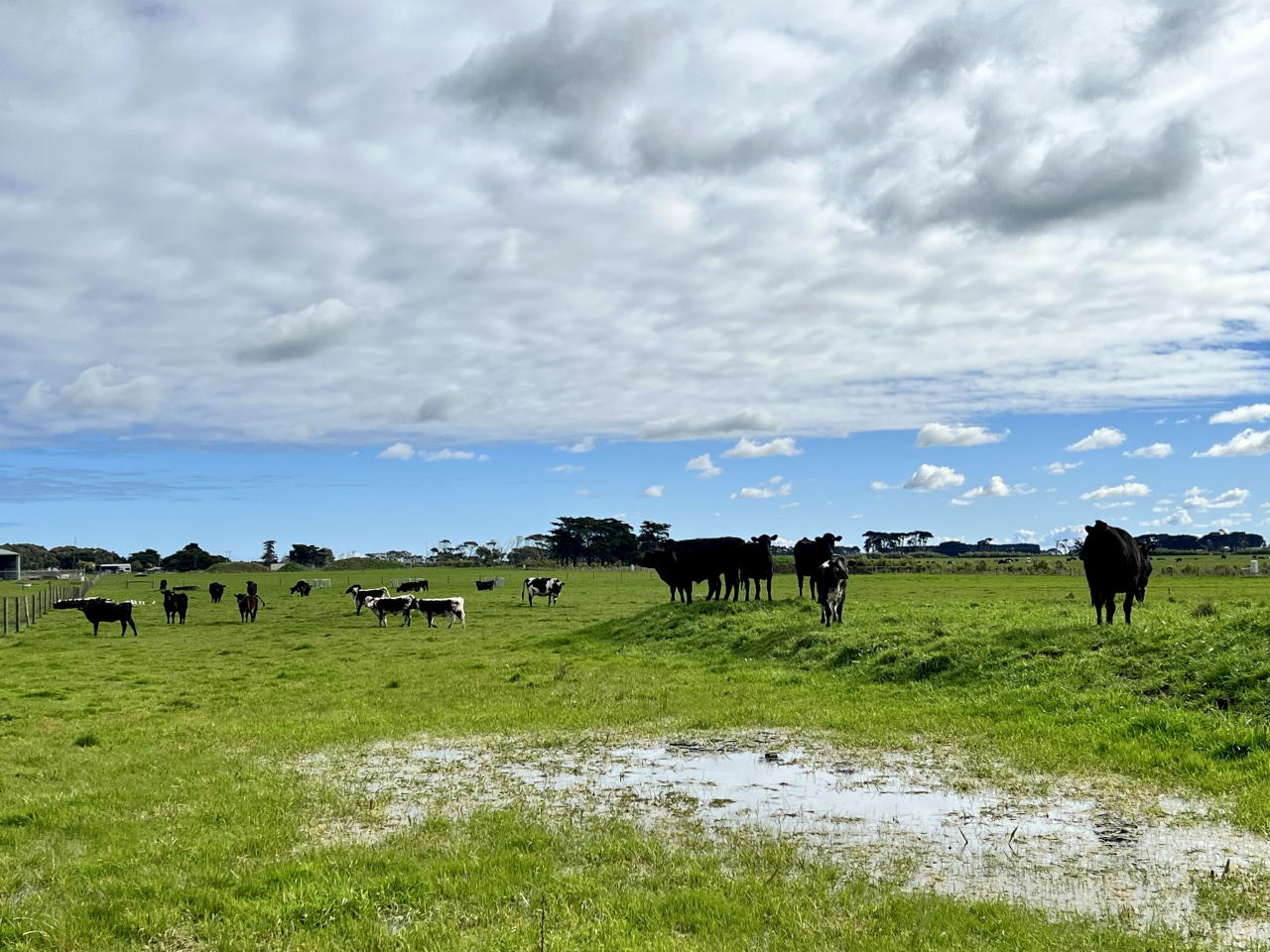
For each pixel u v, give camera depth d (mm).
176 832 9141
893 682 17844
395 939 6363
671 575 31984
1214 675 13555
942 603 29500
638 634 27828
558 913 6789
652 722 15086
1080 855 8227
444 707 17250
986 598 40656
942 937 6234
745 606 28469
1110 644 16375
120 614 37094
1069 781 10797
